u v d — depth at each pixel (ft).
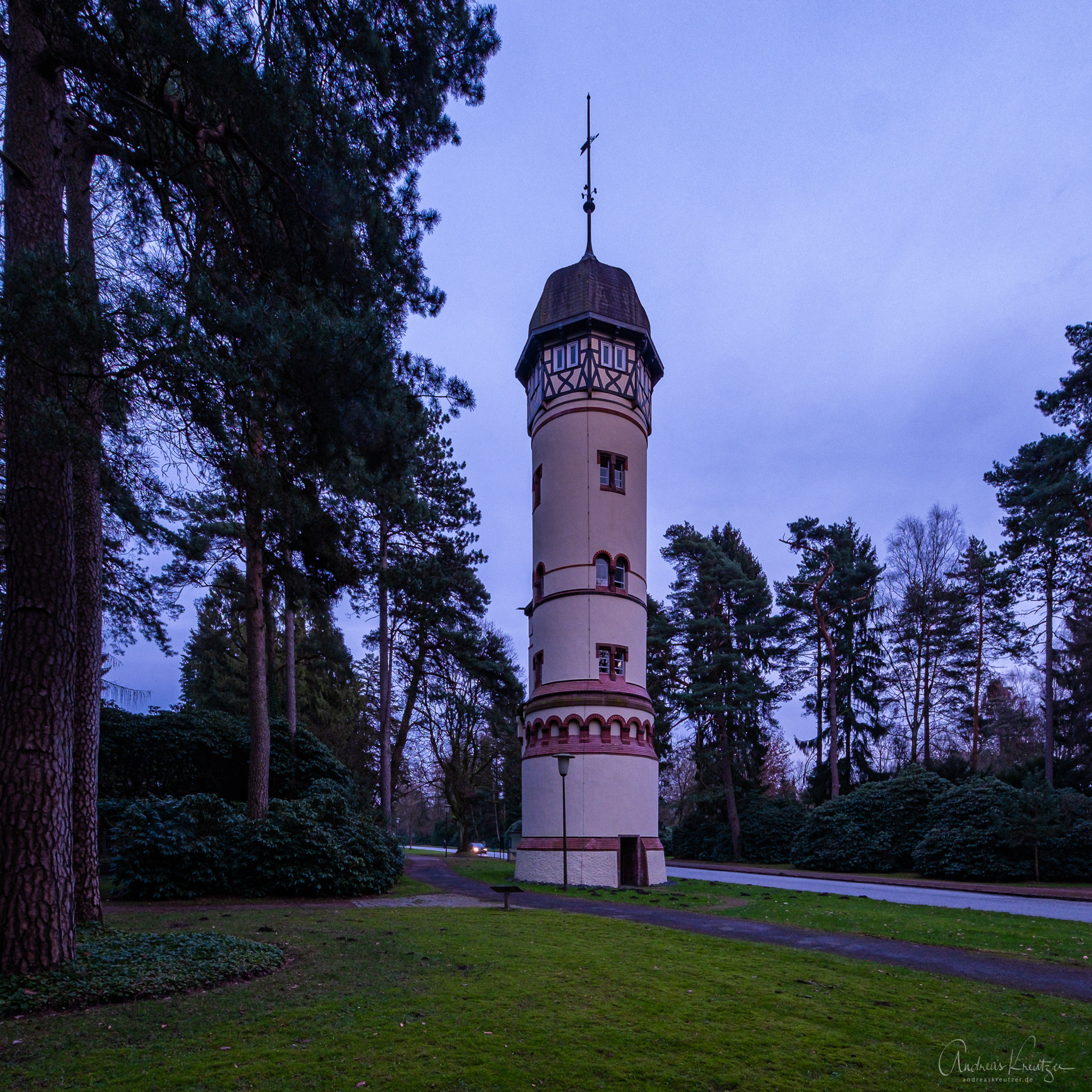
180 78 33.17
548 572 93.97
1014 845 96.02
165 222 39.93
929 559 160.86
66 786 29.04
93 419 29.66
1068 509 108.58
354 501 52.90
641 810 85.56
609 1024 24.09
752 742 168.35
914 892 85.76
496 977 29.25
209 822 60.95
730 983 29.68
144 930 39.37
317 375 32.65
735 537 200.03
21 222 30.35
